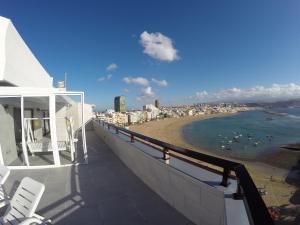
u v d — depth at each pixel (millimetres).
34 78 10625
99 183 4723
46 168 6016
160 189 3916
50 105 6121
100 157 7230
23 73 8867
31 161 6742
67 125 9164
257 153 47969
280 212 12648
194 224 2930
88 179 5012
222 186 2516
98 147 9164
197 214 2836
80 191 4289
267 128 89625
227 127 95625
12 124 7172
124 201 3787
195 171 3105
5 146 6500
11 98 6805
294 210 12961
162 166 3701
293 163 38094
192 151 2863
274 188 20781
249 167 35406
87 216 3307
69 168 5965
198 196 2771
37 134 10867
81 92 6484
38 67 11555
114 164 6293
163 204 3619
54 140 6105
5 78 6992
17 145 7645
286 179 25953
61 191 4316
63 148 7461
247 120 127938
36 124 10734
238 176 1742
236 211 2113
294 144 56344
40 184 2230
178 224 2988
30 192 2262
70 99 10891
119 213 3373
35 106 10523
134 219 3182
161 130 88750
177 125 107875
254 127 94000
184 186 3078
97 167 6004
